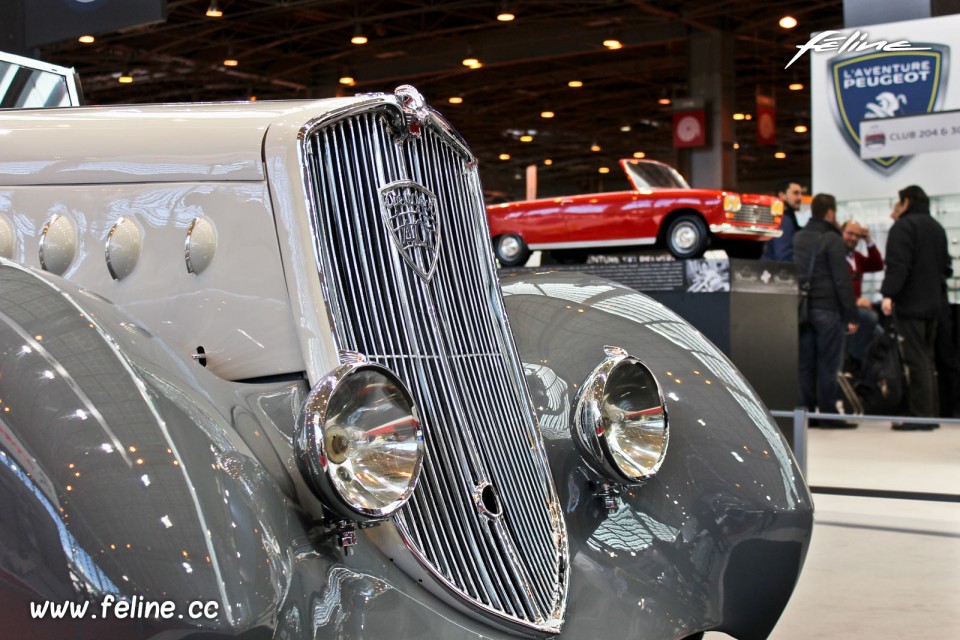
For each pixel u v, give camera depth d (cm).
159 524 130
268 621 131
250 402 166
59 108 240
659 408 212
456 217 209
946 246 861
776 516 210
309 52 1958
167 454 136
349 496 151
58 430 135
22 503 131
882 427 855
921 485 574
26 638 130
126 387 142
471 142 2903
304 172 183
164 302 193
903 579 377
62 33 637
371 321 184
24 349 143
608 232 714
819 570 392
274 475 152
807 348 850
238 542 133
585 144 2948
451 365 193
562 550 196
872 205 873
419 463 159
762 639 216
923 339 866
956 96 826
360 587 155
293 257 182
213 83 2202
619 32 1805
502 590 177
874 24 845
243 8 1658
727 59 1741
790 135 2767
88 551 128
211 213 191
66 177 209
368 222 189
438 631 162
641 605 195
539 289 269
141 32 1702
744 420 225
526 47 1869
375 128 193
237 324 185
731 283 597
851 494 545
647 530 208
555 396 229
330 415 153
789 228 884
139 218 199
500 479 192
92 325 150
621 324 249
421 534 171
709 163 1739
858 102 862
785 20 1586
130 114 218
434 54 1945
